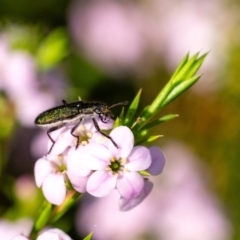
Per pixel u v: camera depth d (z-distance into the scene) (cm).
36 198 17
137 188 11
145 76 24
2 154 17
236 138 21
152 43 24
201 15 23
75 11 24
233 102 21
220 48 21
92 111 11
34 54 18
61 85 18
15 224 16
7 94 17
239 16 22
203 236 19
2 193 17
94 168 11
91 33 24
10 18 23
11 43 18
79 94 20
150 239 19
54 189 11
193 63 12
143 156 11
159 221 19
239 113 21
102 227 18
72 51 24
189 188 19
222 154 21
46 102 18
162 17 24
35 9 24
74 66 24
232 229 19
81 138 11
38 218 12
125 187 11
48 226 13
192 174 20
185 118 21
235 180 20
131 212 18
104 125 11
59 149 11
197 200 19
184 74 12
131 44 24
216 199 20
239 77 21
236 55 21
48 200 11
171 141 21
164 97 12
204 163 21
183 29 23
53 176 11
